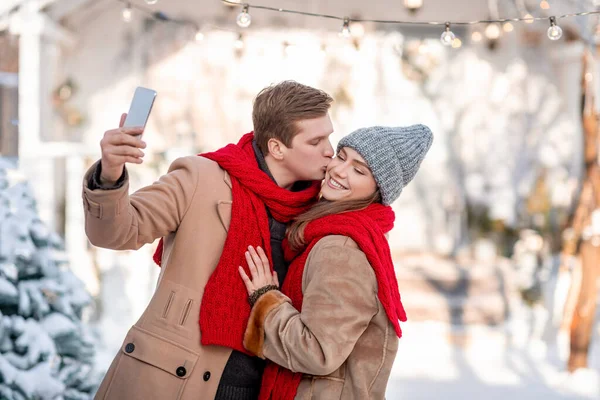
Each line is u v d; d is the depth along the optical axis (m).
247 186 1.96
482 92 8.73
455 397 4.99
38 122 6.48
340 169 1.93
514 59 8.71
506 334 6.79
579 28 5.29
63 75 7.93
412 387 5.21
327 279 1.81
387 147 1.91
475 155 8.74
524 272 7.56
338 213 1.94
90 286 6.59
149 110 1.70
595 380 5.43
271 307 1.85
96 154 6.61
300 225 1.96
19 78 6.46
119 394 1.87
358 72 8.40
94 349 3.51
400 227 8.74
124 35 8.05
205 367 1.88
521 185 8.62
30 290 3.23
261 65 8.17
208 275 1.92
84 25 7.99
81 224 6.64
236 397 1.94
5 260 3.16
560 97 8.65
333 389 1.88
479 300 7.29
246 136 2.09
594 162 5.60
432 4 8.36
